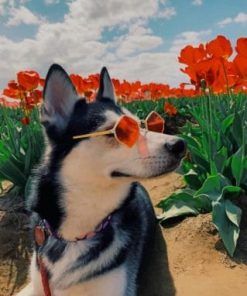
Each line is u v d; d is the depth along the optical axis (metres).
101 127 0.53
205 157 0.84
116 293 0.55
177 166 0.52
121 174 0.53
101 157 0.53
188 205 0.81
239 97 0.99
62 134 0.56
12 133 1.01
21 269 0.75
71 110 0.57
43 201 0.57
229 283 0.61
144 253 0.67
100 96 0.63
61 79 0.57
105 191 0.55
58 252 0.57
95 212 0.56
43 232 0.59
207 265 0.66
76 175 0.54
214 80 0.78
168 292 0.62
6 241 0.80
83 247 0.56
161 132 0.58
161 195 0.97
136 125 0.52
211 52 0.77
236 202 0.76
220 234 0.68
